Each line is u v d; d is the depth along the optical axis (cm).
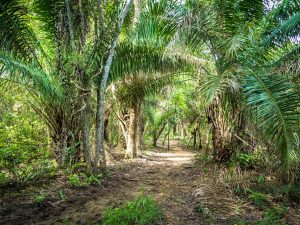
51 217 348
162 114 1266
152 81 663
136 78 650
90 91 502
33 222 332
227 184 463
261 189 441
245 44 462
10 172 472
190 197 427
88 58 500
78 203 398
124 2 536
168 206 391
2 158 435
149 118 1261
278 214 365
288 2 511
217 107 529
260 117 316
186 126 1555
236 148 534
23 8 505
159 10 542
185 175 578
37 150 514
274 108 301
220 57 494
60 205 388
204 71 571
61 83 472
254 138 490
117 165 698
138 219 338
